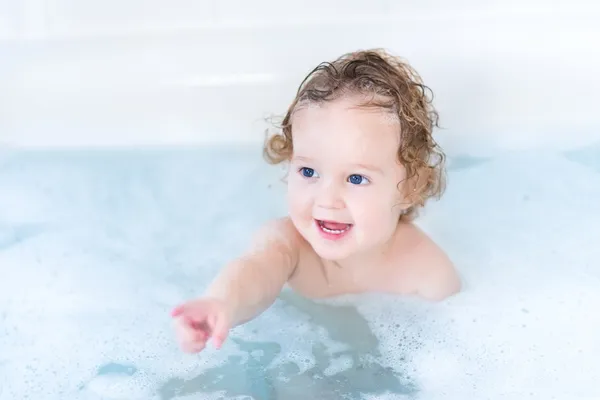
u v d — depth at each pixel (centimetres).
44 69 134
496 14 138
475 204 126
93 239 124
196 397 94
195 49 133
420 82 119
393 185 100
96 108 134
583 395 93
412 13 142
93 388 96
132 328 107
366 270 109
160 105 134
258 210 129
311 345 102
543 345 101
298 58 132
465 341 102
